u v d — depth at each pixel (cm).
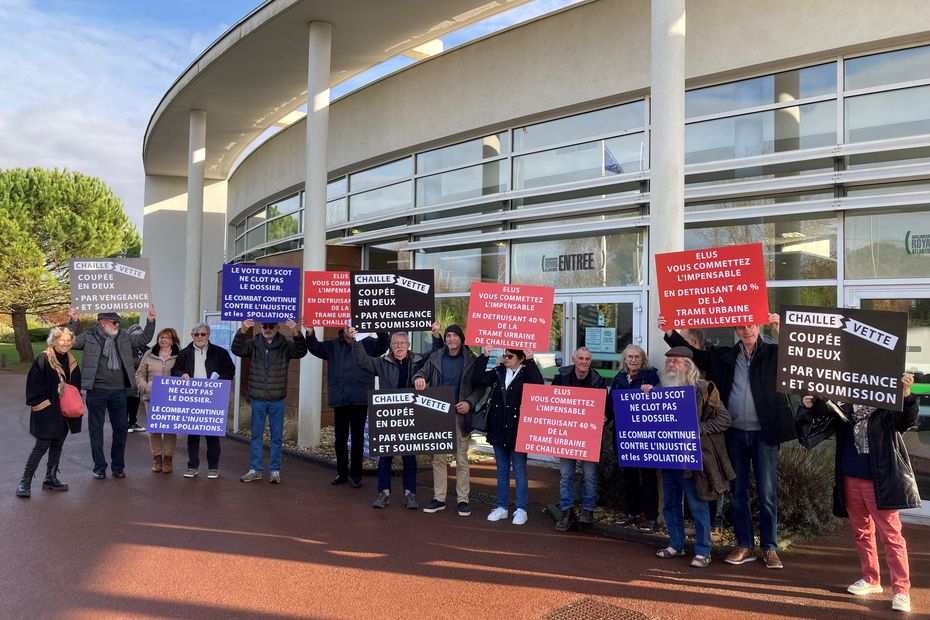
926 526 707
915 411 475
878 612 469
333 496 789
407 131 1268
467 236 1161
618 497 709
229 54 1270
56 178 3047
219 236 2330
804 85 838
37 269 2880
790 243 837
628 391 586
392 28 1150
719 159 895
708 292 586
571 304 1022
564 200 1030
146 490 791
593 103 1004
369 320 793
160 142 1881
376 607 465
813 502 654
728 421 558
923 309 743
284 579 514
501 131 1136
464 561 564
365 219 1362
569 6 1020
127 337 873
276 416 860
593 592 499
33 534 611
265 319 854
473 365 730
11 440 1138
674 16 689
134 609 455
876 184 779
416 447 702
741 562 568
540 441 660
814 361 498
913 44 768
